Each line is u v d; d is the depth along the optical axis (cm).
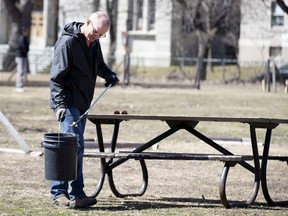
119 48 11406
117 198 1975
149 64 10919
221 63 9706
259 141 3272
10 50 9606
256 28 10725
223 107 5266
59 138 1702
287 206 1920
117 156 1825
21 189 2058
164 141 3231
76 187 1798
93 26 1756
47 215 1706
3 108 4712
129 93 6794
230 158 1786
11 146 2981
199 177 2350
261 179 1909
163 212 1781
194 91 7431
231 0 9462
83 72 1781
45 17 12156
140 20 11762
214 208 1855
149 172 2423
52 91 1758
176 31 11269
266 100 6166
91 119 1938
